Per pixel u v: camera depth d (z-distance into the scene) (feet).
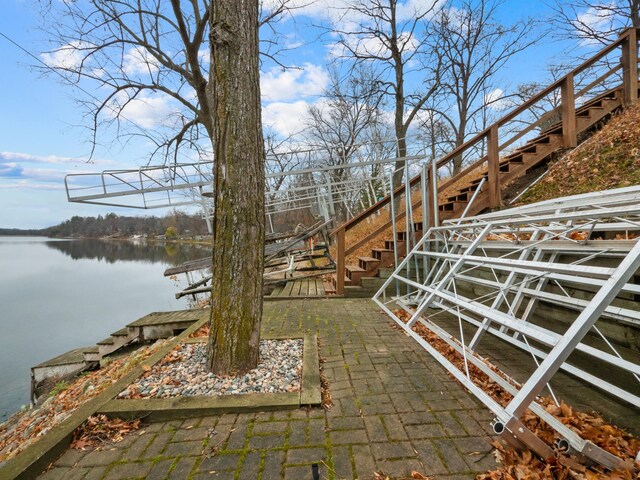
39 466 5.40
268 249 26.68
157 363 9.18
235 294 8.29
